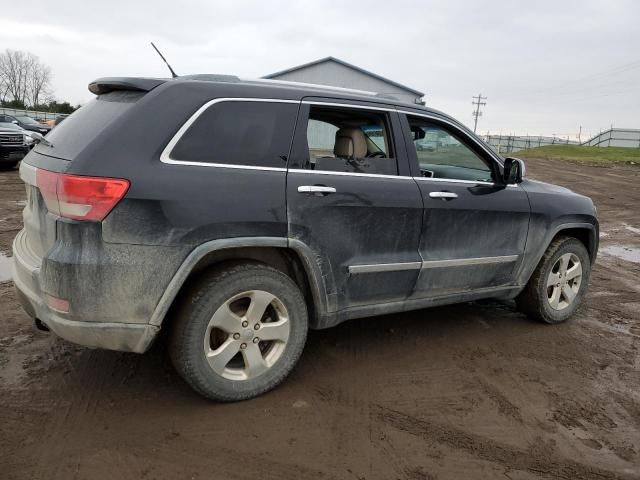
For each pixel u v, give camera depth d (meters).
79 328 2.59
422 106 3.76
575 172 24.70
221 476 2.44
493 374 3.58
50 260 2.54
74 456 2.52
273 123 3.03
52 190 2.54
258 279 2.93
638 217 11.55
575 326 4.60
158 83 2.86
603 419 3.09
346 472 2.51
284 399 3.12
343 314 3.36
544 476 2.55
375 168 3.40
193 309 2.79
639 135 60.31
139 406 2.98
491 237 3.93
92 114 2.91
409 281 3.57
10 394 3.05
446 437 2.83
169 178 2.65
